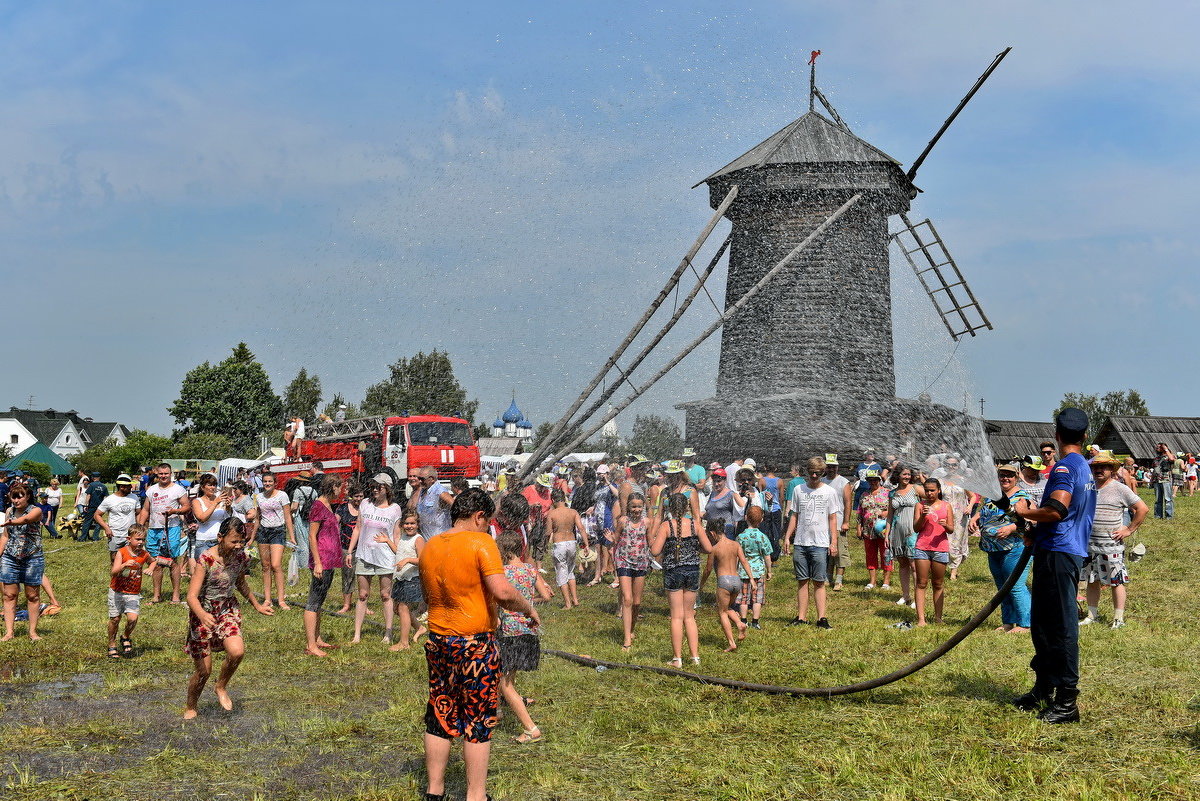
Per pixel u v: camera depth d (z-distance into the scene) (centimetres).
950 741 610
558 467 1594
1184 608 1091
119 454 7156
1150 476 3800
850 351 2308
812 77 2528
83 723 679
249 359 8038
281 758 597
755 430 2188
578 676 829
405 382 4269
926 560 1041
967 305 2900
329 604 1298
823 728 648
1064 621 645
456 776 562
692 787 539
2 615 1147
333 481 949
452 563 501
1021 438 5797
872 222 2372
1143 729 621
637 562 955
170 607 1238
